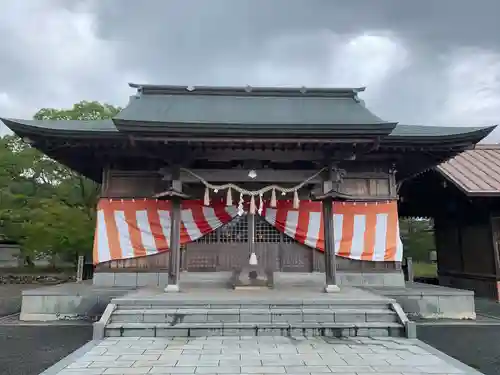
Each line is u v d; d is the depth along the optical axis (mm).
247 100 14359
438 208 20547
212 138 10672
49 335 9570
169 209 13242
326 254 11336
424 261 38062
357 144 11062
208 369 6355
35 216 23312
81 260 19000
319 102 14328
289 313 9203
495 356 7727
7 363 7285
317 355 7207
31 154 26453
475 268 17219
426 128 14086
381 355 7227
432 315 11539
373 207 13594
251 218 13266
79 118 25656
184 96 14422
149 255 13109
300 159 11750
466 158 18406
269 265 13352
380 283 13172
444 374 6168
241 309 9375
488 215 16188
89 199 26641
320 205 13602
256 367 6461
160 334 8734
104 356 7133
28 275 26906
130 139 10602
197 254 13312
